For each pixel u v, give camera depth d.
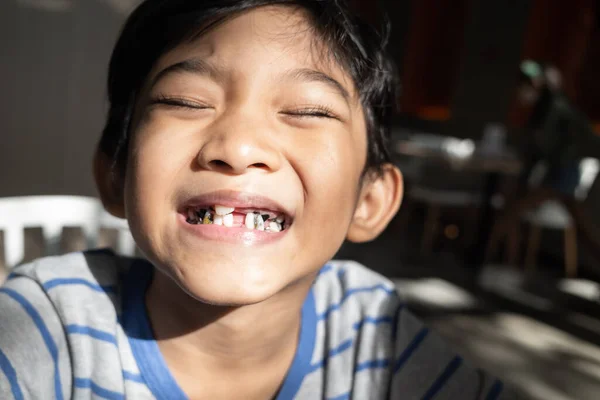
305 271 0.54
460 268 3.89
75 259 0.69
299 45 0.54
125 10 2.22
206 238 0.49
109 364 0.60
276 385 0.66
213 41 0.53
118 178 0.66
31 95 2.18
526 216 3.74
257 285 0.49
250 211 0.53
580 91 4.98
